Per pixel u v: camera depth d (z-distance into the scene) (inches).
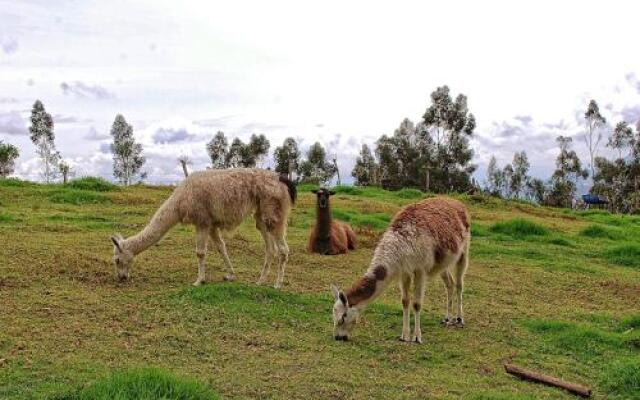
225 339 322.0
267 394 257.0
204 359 293.3
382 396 264.8
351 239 622.8
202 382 253.3
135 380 237.0
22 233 539.8
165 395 228.7
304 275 487.8
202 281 422.9
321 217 581.6
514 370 303.1
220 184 418.6
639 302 485.7
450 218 361.4
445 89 2285.9
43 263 435.5
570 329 375.9
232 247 563.2
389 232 348.5
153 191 912.3
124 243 420.2
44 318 332.5
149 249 529.0
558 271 577.9
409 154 2317.9
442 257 350.9
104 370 268.7
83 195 787.4
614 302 482.0
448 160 2331.4
